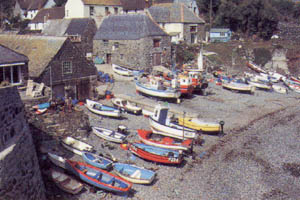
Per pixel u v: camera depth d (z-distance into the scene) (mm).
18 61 28516
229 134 31219
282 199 20938
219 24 84062
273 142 29812
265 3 81750
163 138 27562
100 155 24094
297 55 67375
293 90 50969
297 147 28891
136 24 53375
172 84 41750
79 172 20297
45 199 17688
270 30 79000
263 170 24625
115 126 30797
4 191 12570
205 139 29953
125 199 19609
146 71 52281
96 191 20000
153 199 19938
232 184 22406
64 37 35594
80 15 63281
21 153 14578
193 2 77375
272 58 67812
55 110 27141
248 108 39938
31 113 25016
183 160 25375
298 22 88375
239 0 85062
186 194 20812
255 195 21234
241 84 47594
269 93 48438
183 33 67250
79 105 35906
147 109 36281
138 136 28766
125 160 24391
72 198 18969
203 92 44719
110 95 38844
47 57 34406
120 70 49625
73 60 36375
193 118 32531
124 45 52938
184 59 60844
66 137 25984
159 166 24188
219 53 66812
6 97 13891
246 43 74125
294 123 35062
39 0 100000
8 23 95375
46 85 33781
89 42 56094
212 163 25266
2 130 13414
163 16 68562
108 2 65938
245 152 27469
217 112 37500
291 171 24641
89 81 38562
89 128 28500
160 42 54375
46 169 21453
